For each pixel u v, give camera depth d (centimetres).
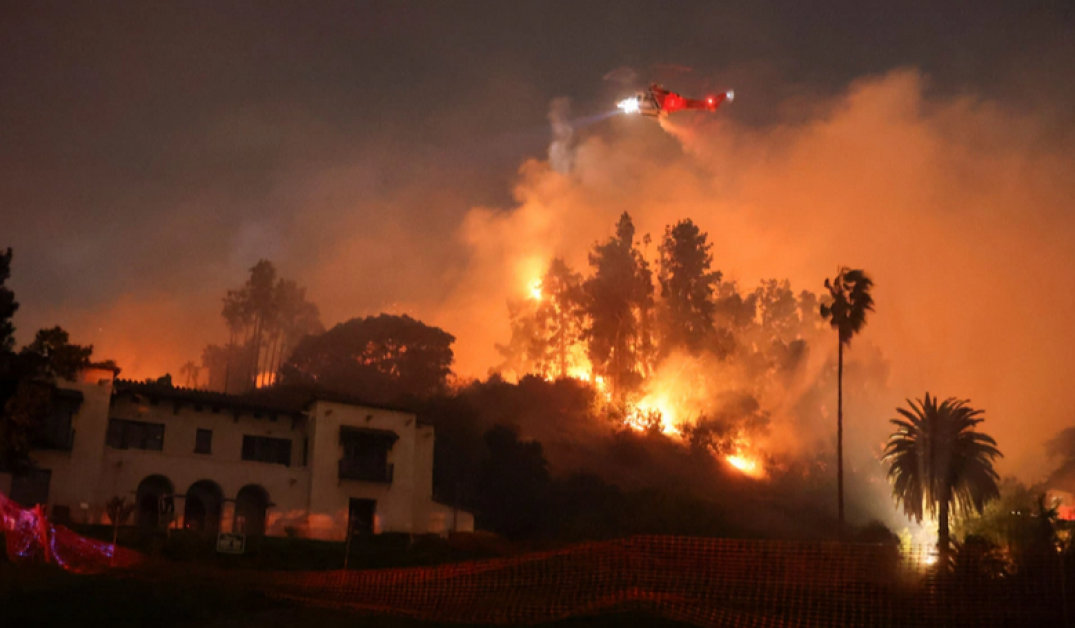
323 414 5019
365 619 1895
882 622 1775
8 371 3044
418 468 5312
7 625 1670
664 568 2141
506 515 5925
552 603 2030
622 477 8250
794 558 1998
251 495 4775
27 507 3897
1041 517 4769
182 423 4756
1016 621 1659
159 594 2050
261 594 2173
